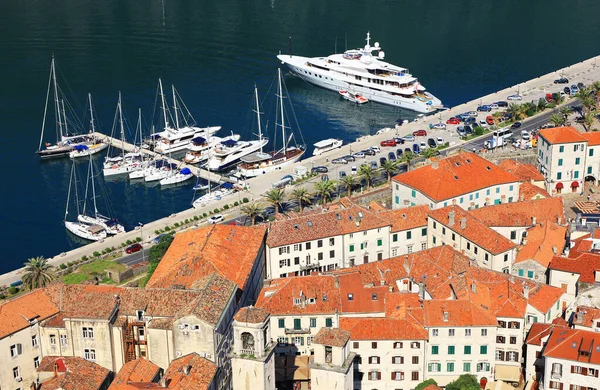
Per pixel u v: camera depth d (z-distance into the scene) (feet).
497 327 597.11
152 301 579.07
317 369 504.84
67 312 576.20
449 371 599.98
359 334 589.73
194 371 531.91
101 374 558.15
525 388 586.86
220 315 558.56
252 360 511.81
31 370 570.87
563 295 652.48
